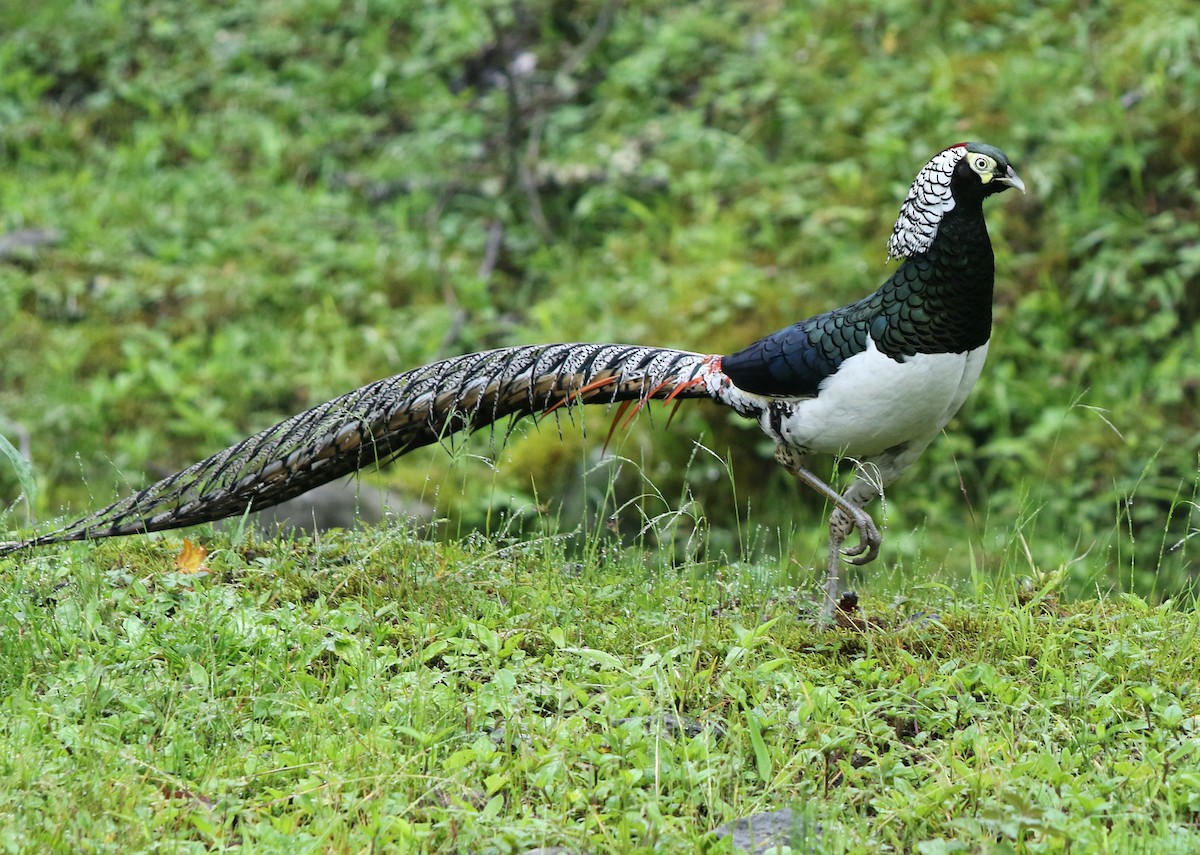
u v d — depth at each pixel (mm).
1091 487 12234
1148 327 13086
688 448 12469
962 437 12852
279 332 14836
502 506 12023
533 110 17359
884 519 6840
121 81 18219
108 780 5289
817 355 6578
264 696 5977
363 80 18188
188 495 7172
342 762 5512
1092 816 5176
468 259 16016
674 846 4996
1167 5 15609
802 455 6949
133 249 15797
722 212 15477
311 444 7184
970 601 7434
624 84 17375
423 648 6613
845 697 6355
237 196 16672
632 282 14680
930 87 15734
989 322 6508
